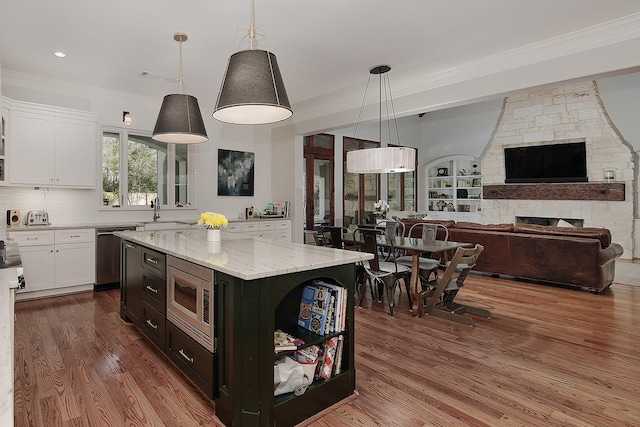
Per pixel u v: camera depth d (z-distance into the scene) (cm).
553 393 229
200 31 333
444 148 1063
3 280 152
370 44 362
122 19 310
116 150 525
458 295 456
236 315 188
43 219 454
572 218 787
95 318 366
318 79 461
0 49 371
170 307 256
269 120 249
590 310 397
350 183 889
